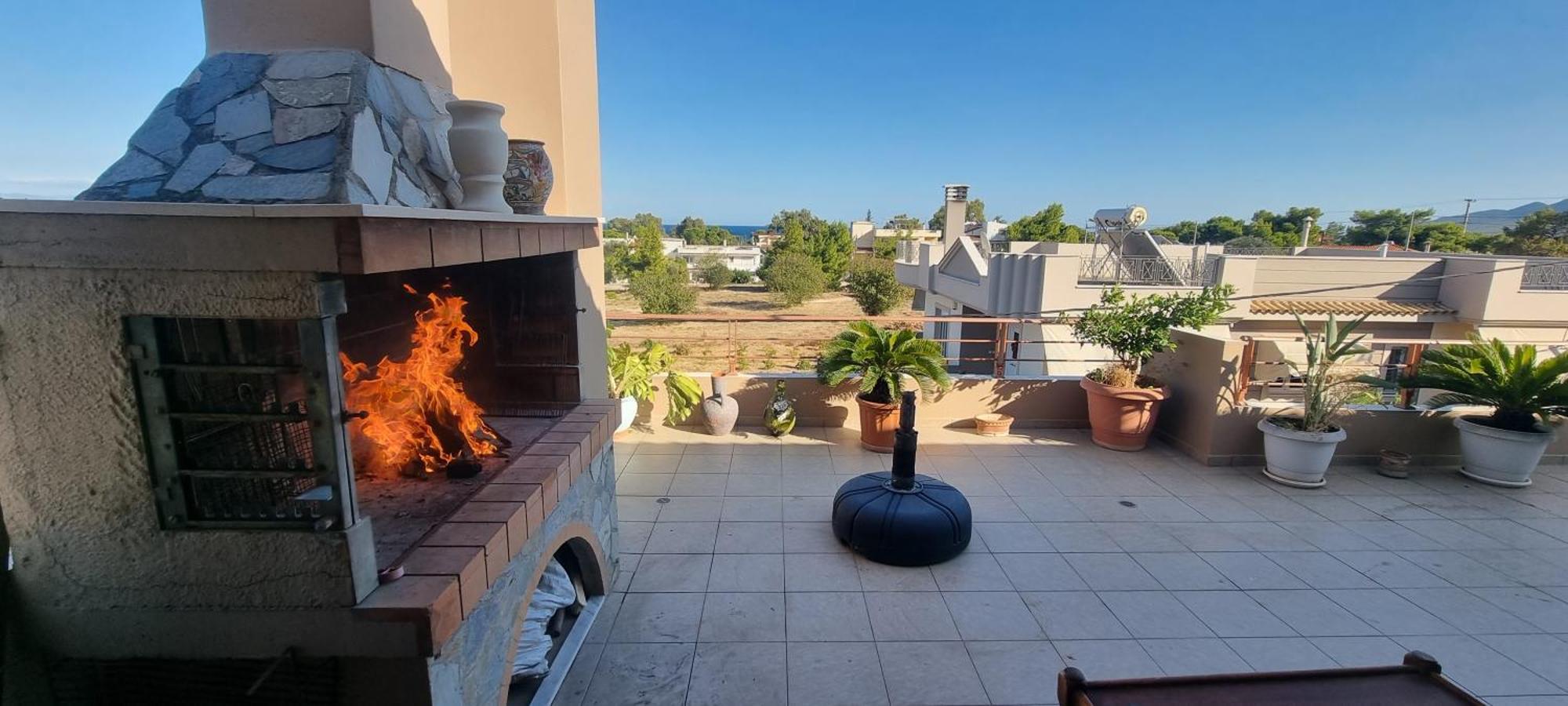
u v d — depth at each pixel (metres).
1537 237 19.44
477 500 1.79
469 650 1.59
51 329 1.18
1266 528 3.53
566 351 2.64
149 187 1.35
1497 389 4.17
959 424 5.30
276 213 1.06
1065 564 3.11
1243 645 2.51
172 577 1.30
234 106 1.56
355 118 1.53
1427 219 24.61
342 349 1.90
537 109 2.90
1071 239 24.38
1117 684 1.54
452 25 2.87
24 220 1.12
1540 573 3.07
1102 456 4.66
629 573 2.98
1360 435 4.51
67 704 1.41
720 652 2.43
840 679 2.30
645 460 4.45
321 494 1.25
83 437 1.23
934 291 14.26
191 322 1.23
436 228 1.34
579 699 2.18
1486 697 2.25
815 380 5.18
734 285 32.12
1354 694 1.52
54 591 1.33
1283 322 9.78
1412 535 3.45
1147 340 4.59
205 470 1.24
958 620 2.65
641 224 36.41
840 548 3.23
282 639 1.32
